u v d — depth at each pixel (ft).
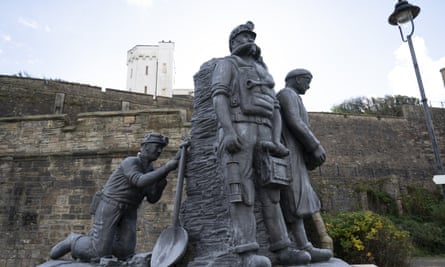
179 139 45.85
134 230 14.66
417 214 95.09
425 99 31.68
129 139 47.21
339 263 12.14
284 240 11.46
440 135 120.16
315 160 13.26
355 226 35.86
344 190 89.71
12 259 44.50
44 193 46.68
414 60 32.65
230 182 10.94
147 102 95.71
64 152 47.62
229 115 11.48
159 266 11.41
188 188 12.94
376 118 118.01
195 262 11.43
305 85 14.46
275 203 11.58
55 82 90.17
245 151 11.27
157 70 184.55
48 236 44.98
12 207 46.39
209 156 12.73
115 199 13.87
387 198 94.12
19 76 91.40
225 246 11.28
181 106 98.07
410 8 33.27
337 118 114.62
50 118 49.34
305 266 11.12
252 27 13.04
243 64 12.30
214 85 11.84
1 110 84.74
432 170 114.73
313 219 33.91
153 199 14.75
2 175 47.78
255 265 10.10
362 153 111.86
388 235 36.01
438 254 73.87
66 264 13.00
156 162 44.86
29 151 48.42
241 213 10.93
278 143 11.87
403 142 116.88
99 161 46.98
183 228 12.17
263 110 11.76
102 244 13.42
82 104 90.12
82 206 45.62
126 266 12.25
